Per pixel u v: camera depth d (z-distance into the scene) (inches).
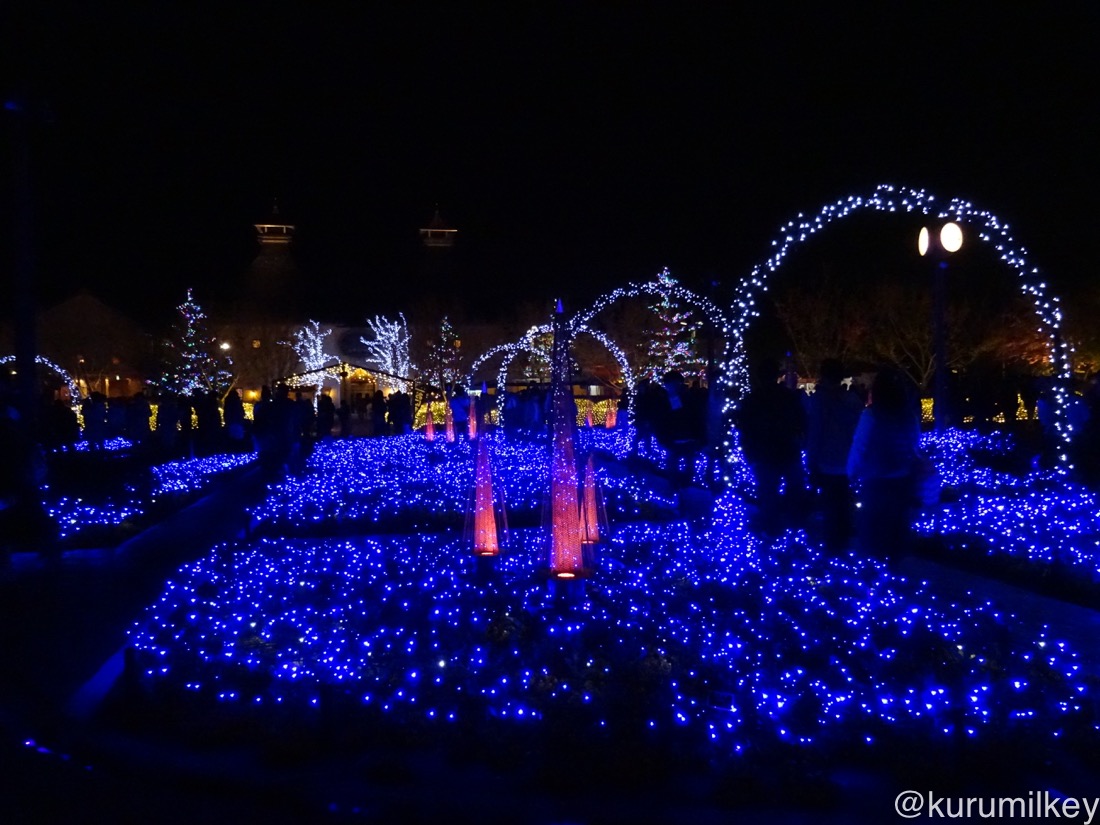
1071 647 295.4
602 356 1860.2
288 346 2381.9
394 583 404.5
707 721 242.5
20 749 238.7
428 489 759.1
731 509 546.0
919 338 1480.1
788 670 277.9
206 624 346.6
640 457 742.5
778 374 461.1
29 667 307.0
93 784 218.8
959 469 715.4
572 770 215.2
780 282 1556.3
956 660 286.0
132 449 1032.2
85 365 2210.9
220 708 261.7
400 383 2091.5
